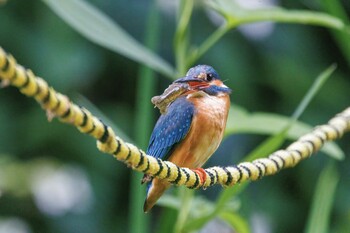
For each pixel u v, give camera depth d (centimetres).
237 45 1212
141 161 415
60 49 1147
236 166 491
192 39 1182
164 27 1194
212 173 472
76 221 1209
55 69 1132
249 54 1225
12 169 1216
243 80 1185
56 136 1187
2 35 1155
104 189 1194
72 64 1135
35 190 1230
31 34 1162
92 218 1208
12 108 1205
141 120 732
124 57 1209
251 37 1230
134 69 1225
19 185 1225
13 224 1248
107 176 1199
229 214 718
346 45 821
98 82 1223
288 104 1230
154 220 1252
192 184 458
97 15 721
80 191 1227
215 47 1180
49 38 1154
